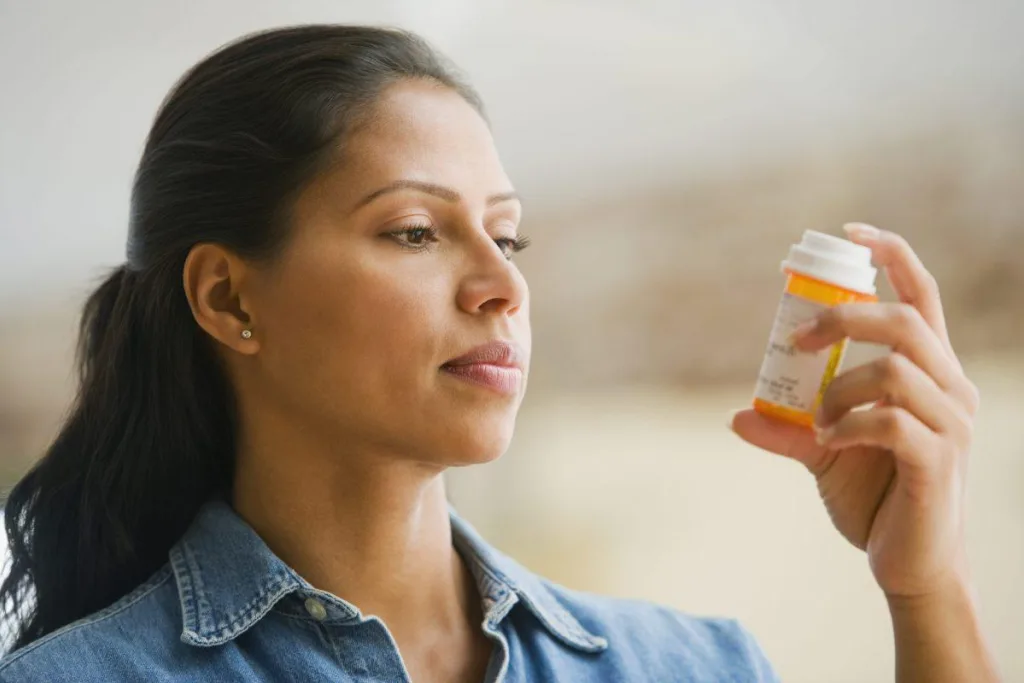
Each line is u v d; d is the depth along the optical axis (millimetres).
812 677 3219
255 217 1272
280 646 1241
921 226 3283
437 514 1336
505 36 3631
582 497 3867
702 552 3625
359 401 1232
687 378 3846
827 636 3303
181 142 1322
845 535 1366
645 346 3873
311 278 1247
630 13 3561
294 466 1299
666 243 3777
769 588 3465
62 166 3869
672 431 3881
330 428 1260
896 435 1220
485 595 1354
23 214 3936
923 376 1230
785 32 3492
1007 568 2953
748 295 3662
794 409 1280
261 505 1328
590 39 3635
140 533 1423
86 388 1428
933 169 3268
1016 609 2912
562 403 4020
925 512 1263
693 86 3656
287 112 1262
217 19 3559
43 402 3988
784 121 3549
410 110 1280
